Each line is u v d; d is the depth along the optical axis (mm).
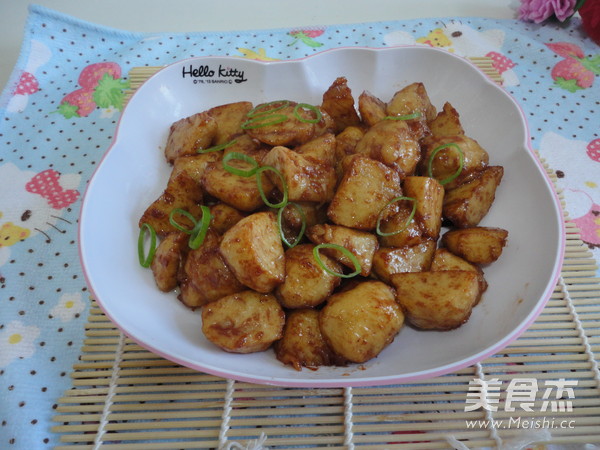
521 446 162
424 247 198
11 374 186
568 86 291
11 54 324
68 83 298
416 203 197
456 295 172
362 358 169
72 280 216
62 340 197
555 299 205
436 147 215
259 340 171
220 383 181
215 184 205
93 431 171
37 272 218
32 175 255
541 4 320
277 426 171
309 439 167
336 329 171
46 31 311
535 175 205
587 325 196
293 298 181
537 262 185
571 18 330
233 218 205
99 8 353
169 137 243
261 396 177
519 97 286
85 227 188
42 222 237
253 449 162
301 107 233
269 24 341
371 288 180
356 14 345
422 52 253
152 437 169
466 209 205
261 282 174
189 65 250
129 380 183
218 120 242
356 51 254
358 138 229
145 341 162
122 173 219
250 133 227
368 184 194
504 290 190
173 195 211
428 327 184
